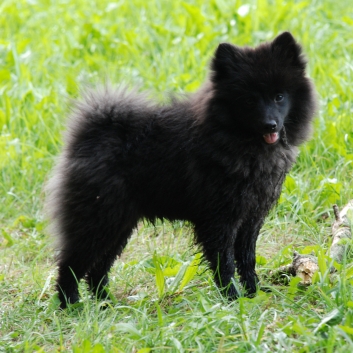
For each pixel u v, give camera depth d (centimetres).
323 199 1277
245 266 1048
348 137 1418
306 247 1082
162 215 1054
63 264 1048
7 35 2148
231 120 975
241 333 832
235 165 970
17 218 1389
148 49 1969
